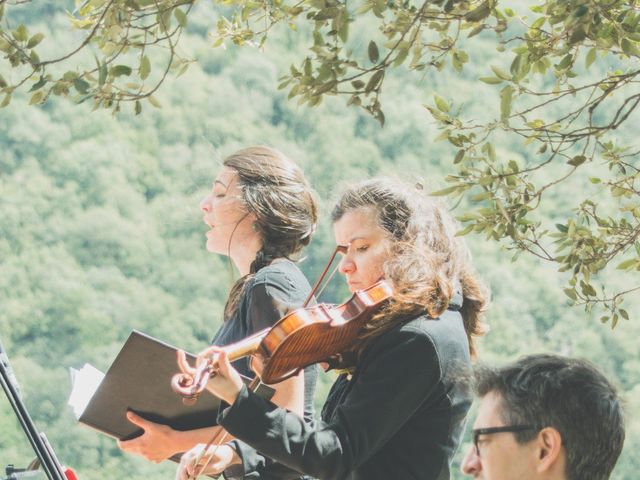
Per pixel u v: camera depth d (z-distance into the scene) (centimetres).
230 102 4719
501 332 3903
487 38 4100
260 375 369
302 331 363
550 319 3906
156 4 426
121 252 4428
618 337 3816
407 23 422
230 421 351
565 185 3525
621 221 459
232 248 460
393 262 381
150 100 430
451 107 436
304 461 354
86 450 3709
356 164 4509
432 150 4538
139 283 4362
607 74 440
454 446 381
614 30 410
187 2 425
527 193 431
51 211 4491
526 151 3566
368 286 396
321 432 359
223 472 424
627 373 3741
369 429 361
